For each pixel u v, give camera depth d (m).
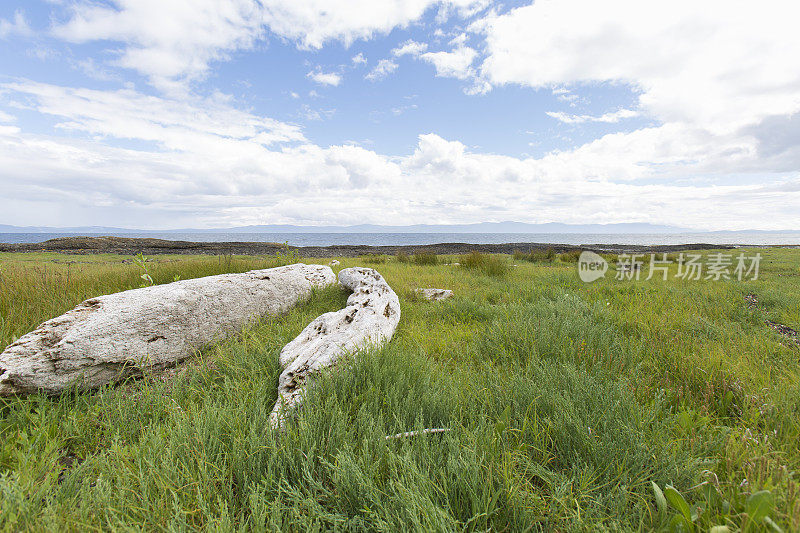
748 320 4.87
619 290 6.98
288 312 5.14
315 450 1.73
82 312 2.99
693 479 1.49
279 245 33.41
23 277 4.63
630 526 1.34
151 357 3.14
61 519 1.34
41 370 2.49
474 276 9.58
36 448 1.86
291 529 1.37
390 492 1.46
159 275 5.87
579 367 2.79
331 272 7.02
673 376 2.78
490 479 1.43
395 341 3.73
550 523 1.37
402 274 9.74
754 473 1.44
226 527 1.28
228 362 3.01
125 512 1.37
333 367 2.63
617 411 2.00
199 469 1.54
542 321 3.86
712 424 2.14
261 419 2.02
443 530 1.21
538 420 2.03
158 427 1.97
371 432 1.82
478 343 3.67
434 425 2.08
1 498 1.41
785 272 10.90
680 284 8.01
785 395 2.26
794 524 1.12
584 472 1.57
